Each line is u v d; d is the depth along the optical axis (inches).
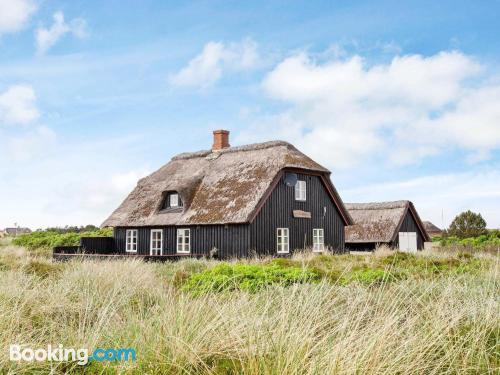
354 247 1510.8
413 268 564.4
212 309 255.9
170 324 225.9
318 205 1198.9
